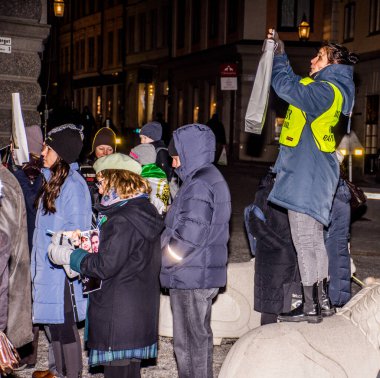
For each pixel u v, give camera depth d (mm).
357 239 13992
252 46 36219
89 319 5129
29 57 11758
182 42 46312
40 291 5590
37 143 6410
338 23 34812
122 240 4957
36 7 11664
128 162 5156
